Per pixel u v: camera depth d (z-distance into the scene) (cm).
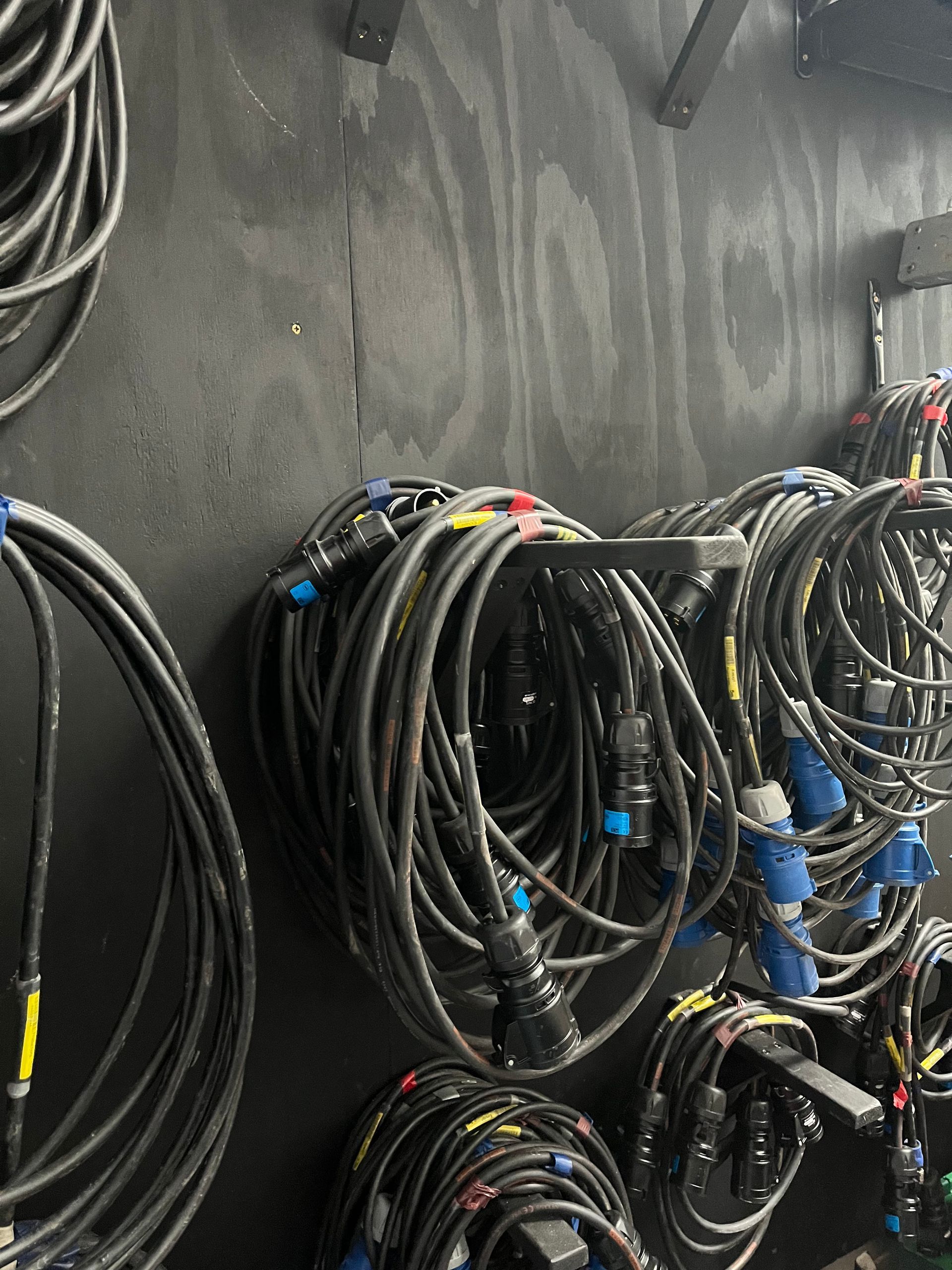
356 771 96
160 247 123
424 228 143
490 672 138
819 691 154
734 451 179
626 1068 172
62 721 120
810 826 147
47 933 120
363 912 133
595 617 117
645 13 163
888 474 184
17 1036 89
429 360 144
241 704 132
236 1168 136
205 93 126
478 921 104
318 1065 142
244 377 130
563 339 157
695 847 116
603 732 126
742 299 178
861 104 192
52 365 113
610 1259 123
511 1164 121
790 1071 158
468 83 146
